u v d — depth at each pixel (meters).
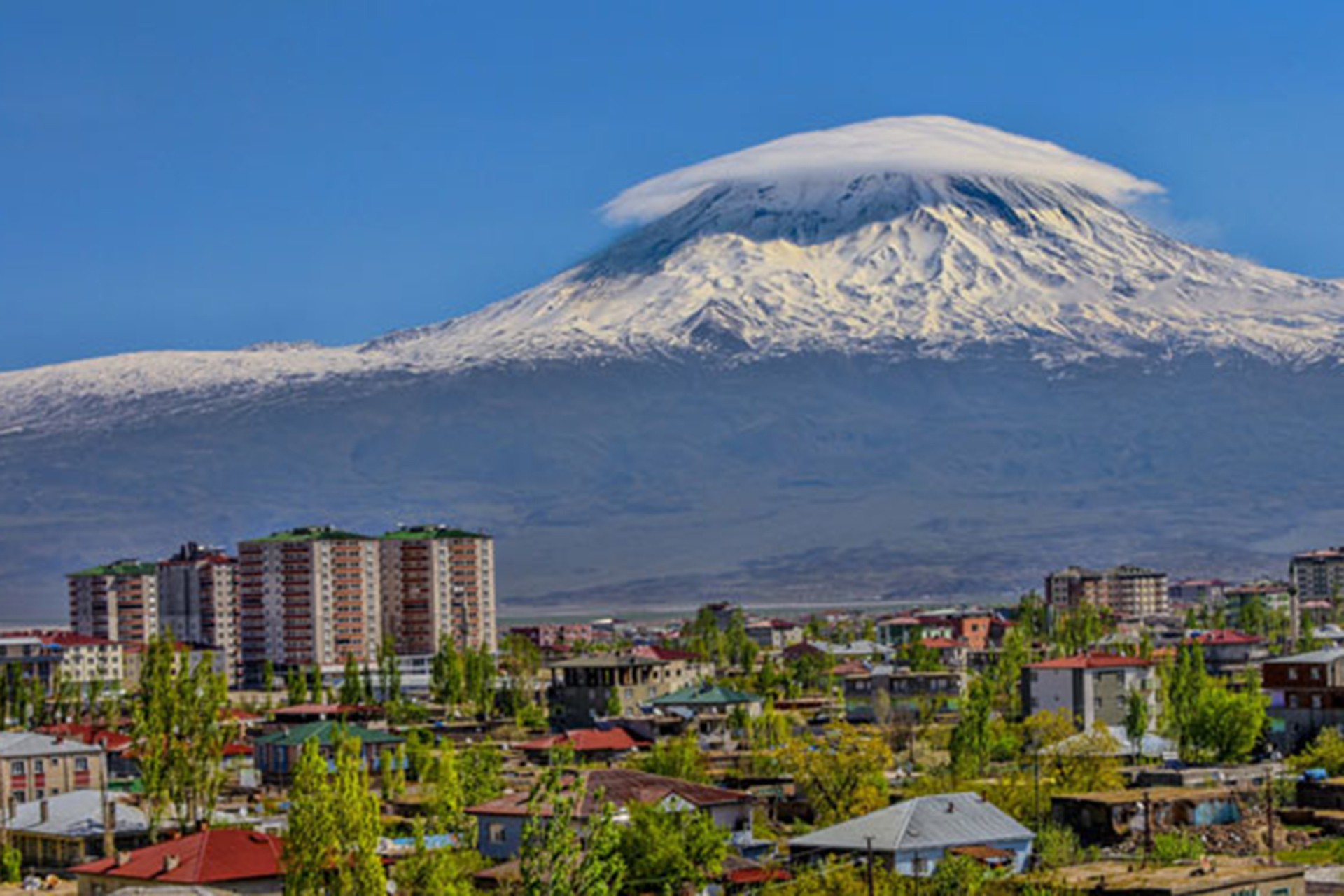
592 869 165.12
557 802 166.50
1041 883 195.00
